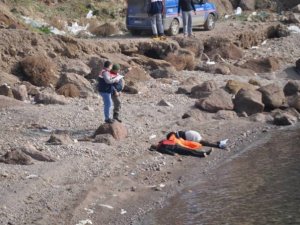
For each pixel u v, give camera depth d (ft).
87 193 83.15
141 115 121.08
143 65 156.76
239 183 90.89
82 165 92.58
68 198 81.61
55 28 186.29
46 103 125.90
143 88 140.46
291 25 214.07
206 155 103.65
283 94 135.33
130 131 110.63
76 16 203.82
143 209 81.25
